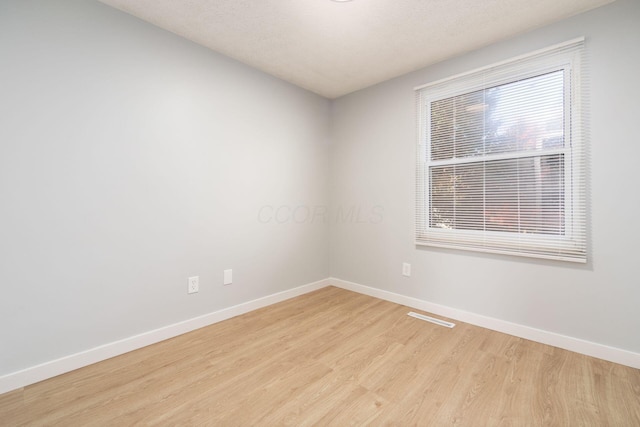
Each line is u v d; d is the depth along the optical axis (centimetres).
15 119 151
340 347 198
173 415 133
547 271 202
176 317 216
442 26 202
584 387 154
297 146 306
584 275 188
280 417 133
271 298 283
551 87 200
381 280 300
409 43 223
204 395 148
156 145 204
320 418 132
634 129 172
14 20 150
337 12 186
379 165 299
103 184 181
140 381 159
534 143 207
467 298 240
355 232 323
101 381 159
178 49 214
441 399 145
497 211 225
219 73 239
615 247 178
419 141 267
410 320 244
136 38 192
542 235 205
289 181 299
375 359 183
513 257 216
